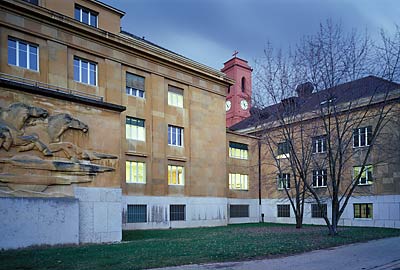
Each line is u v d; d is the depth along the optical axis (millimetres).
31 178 15547
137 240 18828
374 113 27203
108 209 17969
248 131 41312
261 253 13492
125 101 27781
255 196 40188
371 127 30172
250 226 32125
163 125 30062
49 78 23391
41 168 15914
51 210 15742
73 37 24953
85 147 17688
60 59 24078
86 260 11688
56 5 24828
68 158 16938
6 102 15492
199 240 18359
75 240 16297
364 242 17859
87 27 25406
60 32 24281
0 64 21469
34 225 15172
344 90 23500
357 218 31703
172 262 11391
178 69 31766
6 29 21906
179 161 31031
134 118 28391
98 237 17391
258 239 18781
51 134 16531
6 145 15086
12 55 22297
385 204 29672
